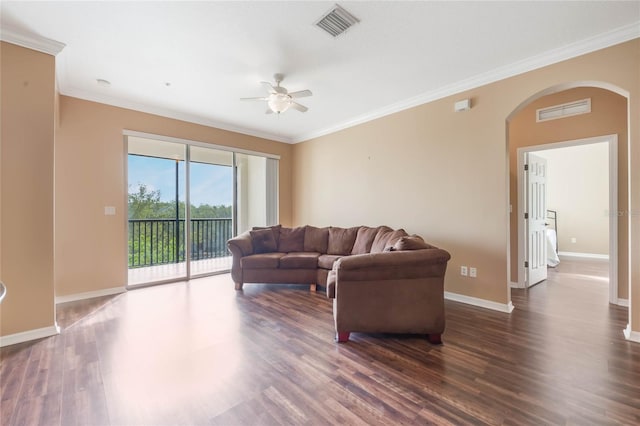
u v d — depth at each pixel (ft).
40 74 8.21
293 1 6.82
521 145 13.30
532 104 12.96
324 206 17.56
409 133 13.14
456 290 11.49
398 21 7.57
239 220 17.66
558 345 7.52
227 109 13.97
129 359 6.79
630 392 5.52
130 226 14.08
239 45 8.63
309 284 13.47
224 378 6.04
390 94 12.31
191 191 15.56
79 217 11.60
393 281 7.75
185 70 10.13
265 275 13.15
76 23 7.53
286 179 19.60
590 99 11.48
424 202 12.58
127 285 12.85
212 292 12.61
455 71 10.32
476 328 8.71
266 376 6.11
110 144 12.39
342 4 6.95
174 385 5.79
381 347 7.48
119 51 8.89
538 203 14.51
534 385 5.78
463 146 11.30
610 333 8.25
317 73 10.42
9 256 7.72
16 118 7.86
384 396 5.45
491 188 10.55
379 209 14.48
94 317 9.52
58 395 5.45
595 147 21.31
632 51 7.79
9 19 7.33
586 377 6.04
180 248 15.65
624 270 10.82
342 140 16.39
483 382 5.89
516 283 13.44
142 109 13.32
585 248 21.61
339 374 6.20
